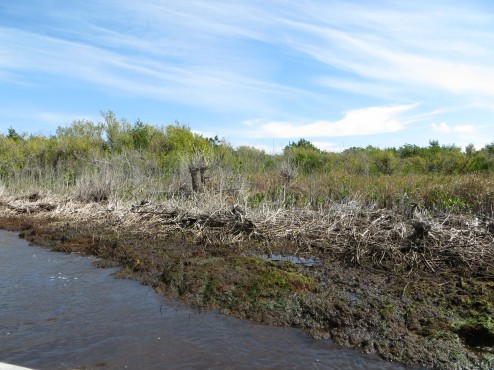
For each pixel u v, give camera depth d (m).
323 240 8.09
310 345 4.54
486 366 4.03
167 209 10.23
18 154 20.80
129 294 5.96
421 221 7.22
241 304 5.45
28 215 12.09
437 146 25.31
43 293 6.04
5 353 4.39
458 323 4.74
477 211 9.49
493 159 18.38
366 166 17.97
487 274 6.13
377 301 5.30
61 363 4.20
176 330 4.88
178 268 6.54
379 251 7.02
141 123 21.23
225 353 4.38
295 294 5.55
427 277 6.13
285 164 14.20
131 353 4.38
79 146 20.55
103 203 12.48
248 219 8.53
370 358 4.27
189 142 19.33
